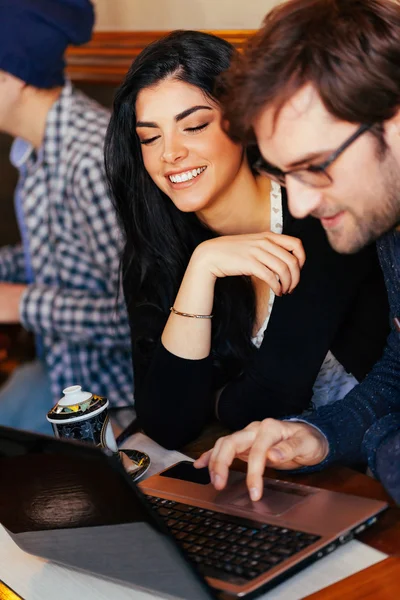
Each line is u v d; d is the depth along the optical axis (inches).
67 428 59.7
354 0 49.4
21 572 52.5
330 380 78.5
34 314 99.3
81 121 98.9
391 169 51.0
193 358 71.0
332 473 59.2
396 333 64.9
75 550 49.6
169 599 47.0
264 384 72.7
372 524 51.4
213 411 76.1
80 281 101.4
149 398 71.2
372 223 53.2
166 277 77.3
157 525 43.3
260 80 49.6
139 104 69.1
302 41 48.9
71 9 99.0
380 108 48.8
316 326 72.5
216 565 47.7
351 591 45.8
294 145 49.9
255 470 54.6
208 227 76.4
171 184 70.9
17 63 95.5
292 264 68.7
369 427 60.0
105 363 102.3
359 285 73.7
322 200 52.3
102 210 96.3
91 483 44.9
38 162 100.5
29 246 104.6
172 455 68.0
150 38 117.5
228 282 73.9
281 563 46.8
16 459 48.1
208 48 67.3
